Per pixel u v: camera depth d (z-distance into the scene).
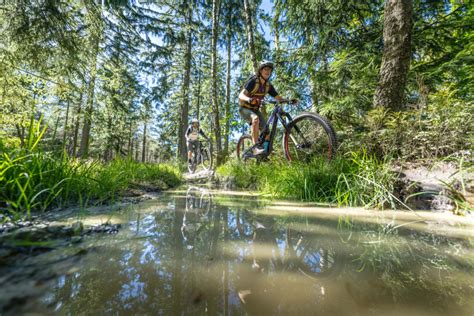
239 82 11.84
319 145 3.79
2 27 4.49
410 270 0.80
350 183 2.56
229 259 0.88
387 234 1.28
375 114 3.42
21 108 6.43
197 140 7.62
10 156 1.60
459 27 4.54
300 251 0.99
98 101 9.00
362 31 5.40
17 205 1.30
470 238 1.21
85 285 0.63
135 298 0.58
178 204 2.20
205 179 6.09
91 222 1.29
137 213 1.65
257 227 1.40
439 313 0.54
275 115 3.60
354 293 0.63
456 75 4.14
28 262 0.76
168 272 0.74
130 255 0.87
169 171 5.86
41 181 1.56
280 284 0.68
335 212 1.96
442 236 1.25
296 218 1.70
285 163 4.03
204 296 0.60
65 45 4.89
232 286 0.66
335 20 5.38
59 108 8.17
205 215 1.72
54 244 0.93
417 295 0.63
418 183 2.35
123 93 10.19
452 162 2.64
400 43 3.58
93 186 2.07
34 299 0.55
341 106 4.59
